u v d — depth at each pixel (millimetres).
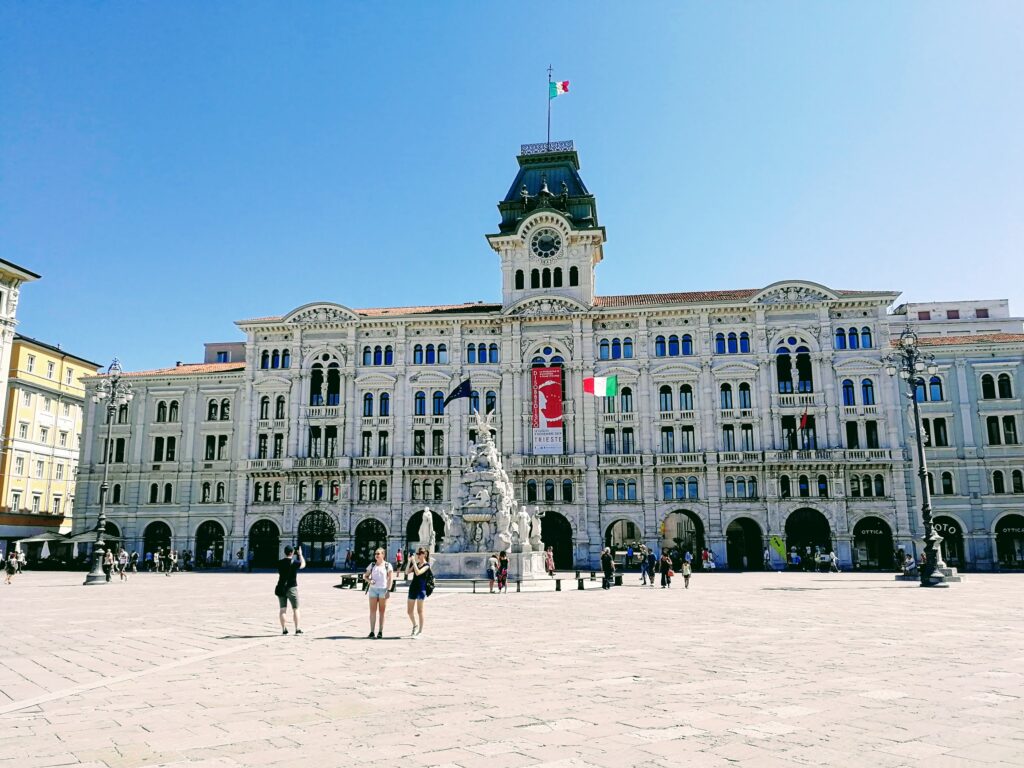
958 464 76812
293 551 25406
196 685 15898
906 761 10188
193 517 84812
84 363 98688
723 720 12555
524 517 53500
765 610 33312
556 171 90625
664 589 48000
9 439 86125
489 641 23047
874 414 77500
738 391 79750
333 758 10531
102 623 28344
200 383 87438
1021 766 9930
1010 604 35656
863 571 72438
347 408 83688
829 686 15453
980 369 78312
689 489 78438
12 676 17047
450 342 84375
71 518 95125
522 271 85375
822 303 79625
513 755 10602
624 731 11883
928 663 18328
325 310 85625
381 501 81875
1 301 76125
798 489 76875
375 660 19297
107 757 10617
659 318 82062
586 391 74000
